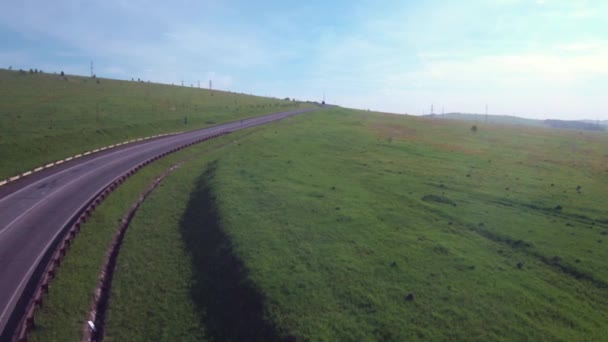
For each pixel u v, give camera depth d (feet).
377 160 159.53
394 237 82.07
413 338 53.01
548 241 84.94
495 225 92.94
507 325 56.18
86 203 99.50
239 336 56.54
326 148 178.70
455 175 140.36
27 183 115.14
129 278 70.08
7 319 55.83
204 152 172.04
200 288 67.36
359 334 53.67
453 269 70.59
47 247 76.18
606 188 131.44
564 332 55.47
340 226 85.97
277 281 64.39
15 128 166.50
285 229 83.20
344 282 64.75
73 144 162.91
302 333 53.78
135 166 135.74
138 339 56.39
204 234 86.02
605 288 67.92
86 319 59.26
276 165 136.98
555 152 211.20
